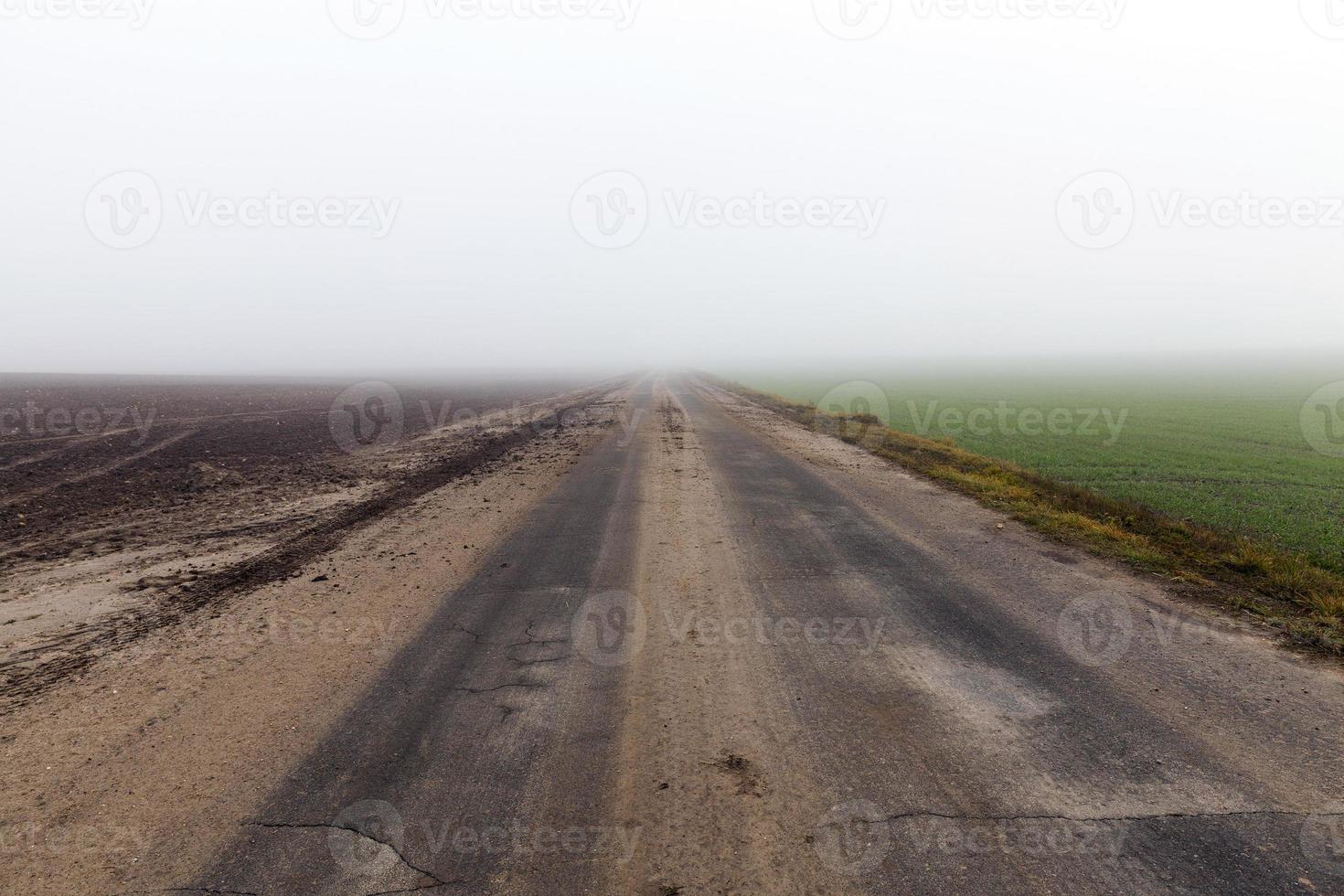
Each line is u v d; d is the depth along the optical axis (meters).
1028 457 15.60
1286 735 3.41
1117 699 3.82
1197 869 2.53
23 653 4.48
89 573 6.17
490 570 6.25
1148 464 14.63
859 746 3.39
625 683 4.07
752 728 3.56
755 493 9.78
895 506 8.98
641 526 7.87
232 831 2.78
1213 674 4.10
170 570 6.28
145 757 3.30
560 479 10.91
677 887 2.48
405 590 5.71
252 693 3.94
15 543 7.20
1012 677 4.11
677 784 3.09
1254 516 9.52
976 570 6.23
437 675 4.18
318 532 7.66
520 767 3.22
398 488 10.30
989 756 3.28
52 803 2.96
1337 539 8.10
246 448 15.12
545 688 4.01
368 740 3.46
